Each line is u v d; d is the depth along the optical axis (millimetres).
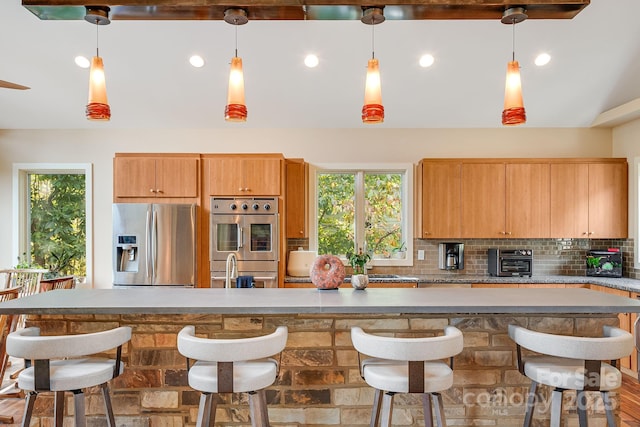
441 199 4848
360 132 5203
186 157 4648
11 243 5148
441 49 3934
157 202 4617
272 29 3732
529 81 4316
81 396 2021
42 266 5242
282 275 4621
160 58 4059
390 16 2459
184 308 2158
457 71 4207
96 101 2436
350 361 2451
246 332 2449
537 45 3857
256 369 2023
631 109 4484
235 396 2449
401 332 2457
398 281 4566
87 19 2391
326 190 5285
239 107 2471
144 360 2445
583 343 1912
